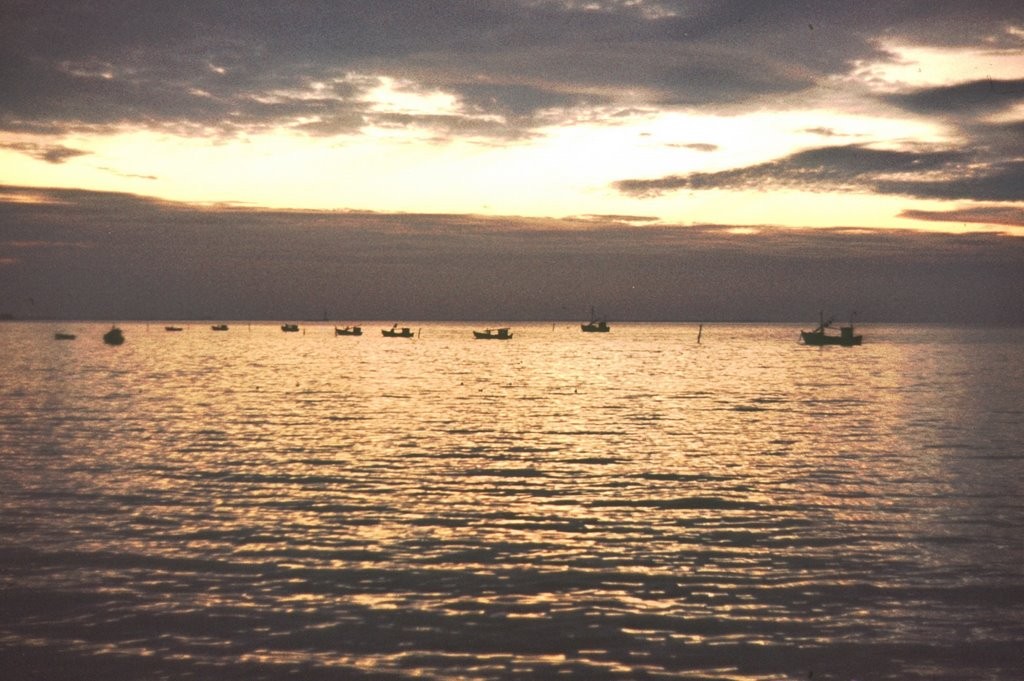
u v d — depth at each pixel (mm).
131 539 20734
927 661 14266
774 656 14445
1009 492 26812
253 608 16312
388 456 33656
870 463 32500
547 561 19391
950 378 81875
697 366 104500
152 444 36312
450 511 24172
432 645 14797
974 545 20641
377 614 16094
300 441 37562
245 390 65938
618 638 15133
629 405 55812
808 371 93938
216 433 40094
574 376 85250
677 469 31172
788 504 25250
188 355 130250
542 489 27391
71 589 17188
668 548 20484
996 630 15484
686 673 13844
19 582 17609
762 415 49844
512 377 83438
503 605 16609
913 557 19688
